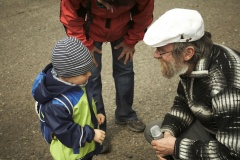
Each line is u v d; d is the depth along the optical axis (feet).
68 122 6.42
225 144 5.63
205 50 5.92
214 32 15.11
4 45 15.83
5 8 19.66
